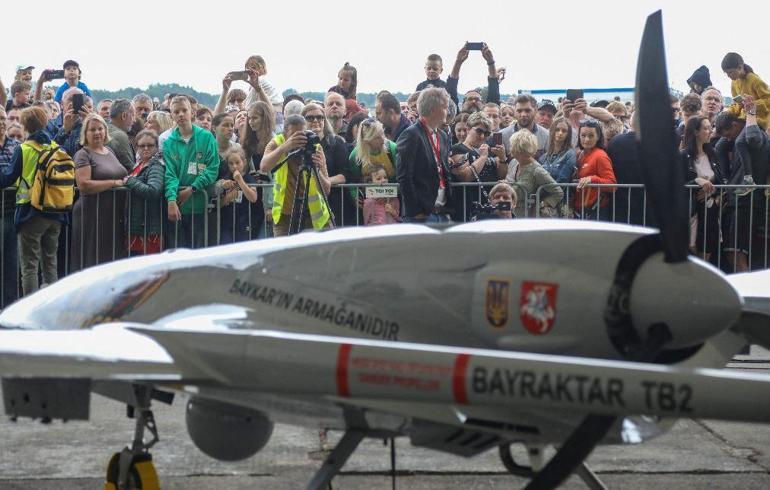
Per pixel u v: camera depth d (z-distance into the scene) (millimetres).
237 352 3604
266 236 9953
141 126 10805
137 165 9695
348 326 4090
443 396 3268
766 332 4477
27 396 3896
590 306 3789
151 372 3627
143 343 3824
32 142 9430
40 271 10000
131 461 4922
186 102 9578
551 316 3820
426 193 8555
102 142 9602
